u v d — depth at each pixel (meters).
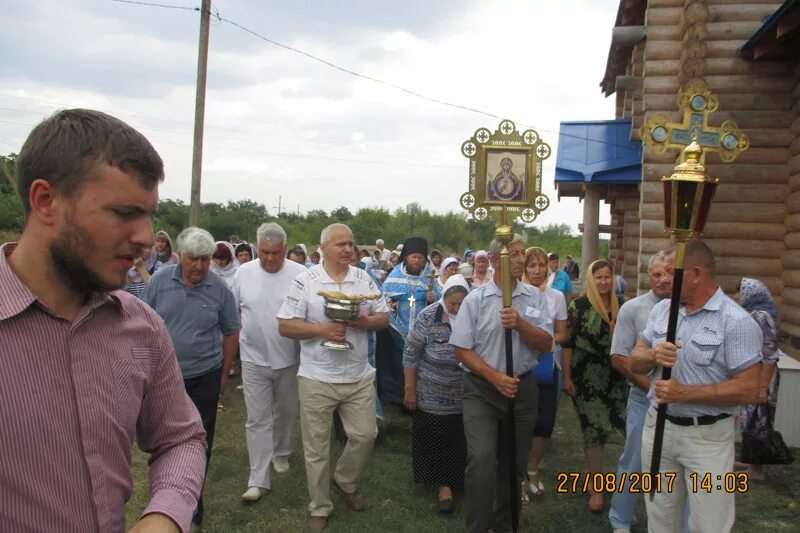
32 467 1.38
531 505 4.95
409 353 4.95
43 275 1.44
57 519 1.40
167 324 4.20
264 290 5.05
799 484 5.35
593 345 4.81
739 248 7.38
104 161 1.41
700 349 3.21
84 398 1.45
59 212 1.41
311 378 4.45
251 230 37.69
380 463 5.77
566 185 12.25
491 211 4.07
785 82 7.23
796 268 6.94
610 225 13.23
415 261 6.85
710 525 3.19
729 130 3.61
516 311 4.03
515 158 4.06
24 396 1.38
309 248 36.28
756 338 3.15
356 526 4.57
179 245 4.23
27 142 1.43
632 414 4.16
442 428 4.84
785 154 7.25
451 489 4.89
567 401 8.17
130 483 1.59
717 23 7.36
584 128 11.15
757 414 5.17
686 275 3.25
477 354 4.07
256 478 5.00
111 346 1.55
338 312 4.33
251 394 5.04
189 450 1.75
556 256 8.61
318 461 4.49
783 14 6.10
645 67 7.89
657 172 7.67
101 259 1.44
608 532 4.51
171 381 1.75
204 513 4.75
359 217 51.66
